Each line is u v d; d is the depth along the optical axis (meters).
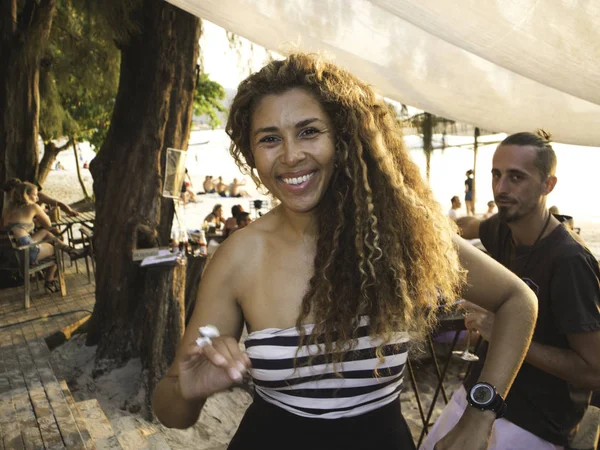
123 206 4.58
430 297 1.34
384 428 1.28
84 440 2.90
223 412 4.16
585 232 14.28
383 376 1.27
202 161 39.62
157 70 4.49
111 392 4.18
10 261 7.19
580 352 1.71
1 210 7.51
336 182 1.32
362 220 1.27
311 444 1.24
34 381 3.73
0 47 7.68
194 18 4.50
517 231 1.95
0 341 4.84
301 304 1.27
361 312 1.21
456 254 1.34
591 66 2.66
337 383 1.24
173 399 1.21
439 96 3.95
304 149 1.23
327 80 1.25
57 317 5.83
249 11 3.46
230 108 1.33
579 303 1.71
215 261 1.34
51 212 8.90
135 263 4.50
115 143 4.68
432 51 3.54
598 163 31.06
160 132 4.57
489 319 1.67
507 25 2.53
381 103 1.42
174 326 4.35
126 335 4.46
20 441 2.89
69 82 11.55
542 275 1.83
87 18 5.83
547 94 3.71
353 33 3.50
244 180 24.39
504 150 1.90
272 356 1.24
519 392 1.85
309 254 1.30
